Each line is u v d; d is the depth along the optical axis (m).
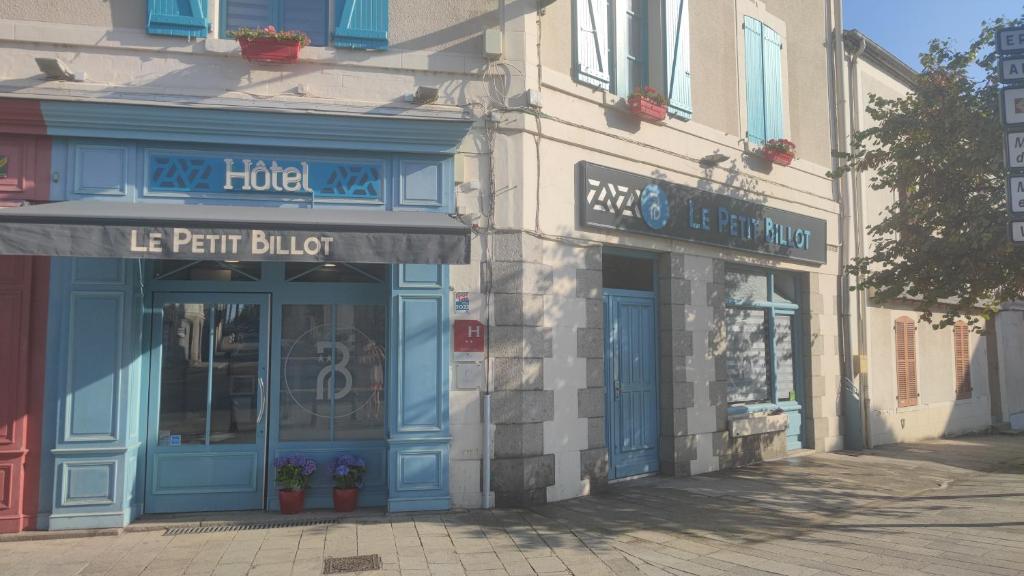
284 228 5.84
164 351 7.13
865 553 5.87
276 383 7.23
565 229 7.84
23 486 6.35
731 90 10.37
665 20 9.19
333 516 6.83
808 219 11.59
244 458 7.12
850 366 12.12
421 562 5.52
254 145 6.84
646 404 9.00
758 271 10.97
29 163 6.46
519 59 7.48
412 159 7.19
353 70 7.10
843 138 12.50
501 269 7.31
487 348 7.22
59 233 5.45
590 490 7.88
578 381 7.85
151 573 5.27
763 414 10.55
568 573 5.31
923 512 7.40
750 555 5.80
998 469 10.41
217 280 7.23
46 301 6.50
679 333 9.15
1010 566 5.52
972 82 9.27
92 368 6.48
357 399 7.36
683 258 9.33
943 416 14.52
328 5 7.33
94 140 6.58
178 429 7.07
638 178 8.61
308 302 7.38
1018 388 17.39
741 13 10.68
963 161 8.87
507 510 7.07
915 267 9.63
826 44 12.59
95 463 6.44
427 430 7.00
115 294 6.57
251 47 6.75
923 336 14.24
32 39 6.50
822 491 8.38
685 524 6.75
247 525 6.59
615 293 8.64
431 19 7.35
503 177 7.39
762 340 10.93
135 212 5.89
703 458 9.33
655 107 8.72
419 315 7.08
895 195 13.80
